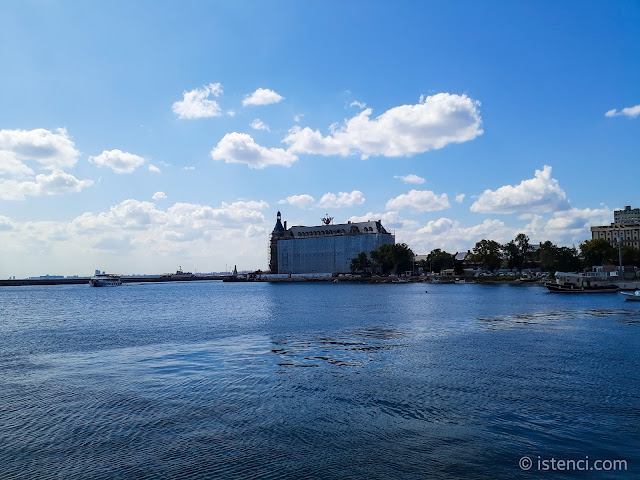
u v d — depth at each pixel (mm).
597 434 25375
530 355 47375
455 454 23094
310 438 25125
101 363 45406
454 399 31719
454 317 87625
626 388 34094
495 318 85000
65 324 83125
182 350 52406
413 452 23359
